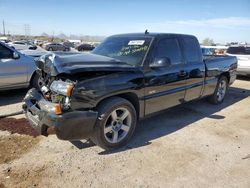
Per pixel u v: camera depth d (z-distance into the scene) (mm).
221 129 4691
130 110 3725
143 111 4023
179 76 4574
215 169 3289
